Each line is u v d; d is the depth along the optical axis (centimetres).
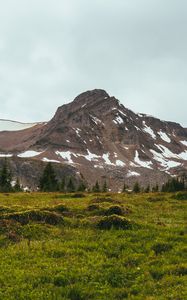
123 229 2570
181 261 2027
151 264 2003
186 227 2694
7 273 1884
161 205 4022
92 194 5703
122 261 2031
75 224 2692
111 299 1662
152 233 2466
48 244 2267
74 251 2162
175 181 11850
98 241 2341
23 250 2172
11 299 1630
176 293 1648
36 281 1791
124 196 5203
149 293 1705
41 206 3506
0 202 4328
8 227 2462
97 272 1891
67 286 1742
